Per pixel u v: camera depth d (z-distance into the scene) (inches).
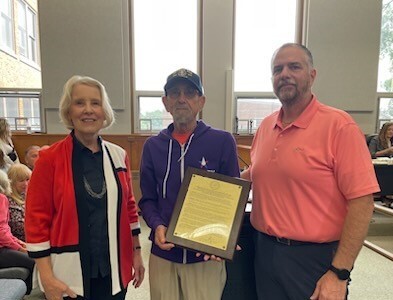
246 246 57.1
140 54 177.9
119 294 45.9
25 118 175.5
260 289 49.5
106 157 46.0
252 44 182.7
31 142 163.2
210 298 47.3
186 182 45.5
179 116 47.9
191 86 46.9
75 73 167.5
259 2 180.7
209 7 172.4
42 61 165.2
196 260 46.6
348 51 178.4
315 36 175.9
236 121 186.9
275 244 45.2
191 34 180.1
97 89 44.4
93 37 166.4
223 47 175.5
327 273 41.1
